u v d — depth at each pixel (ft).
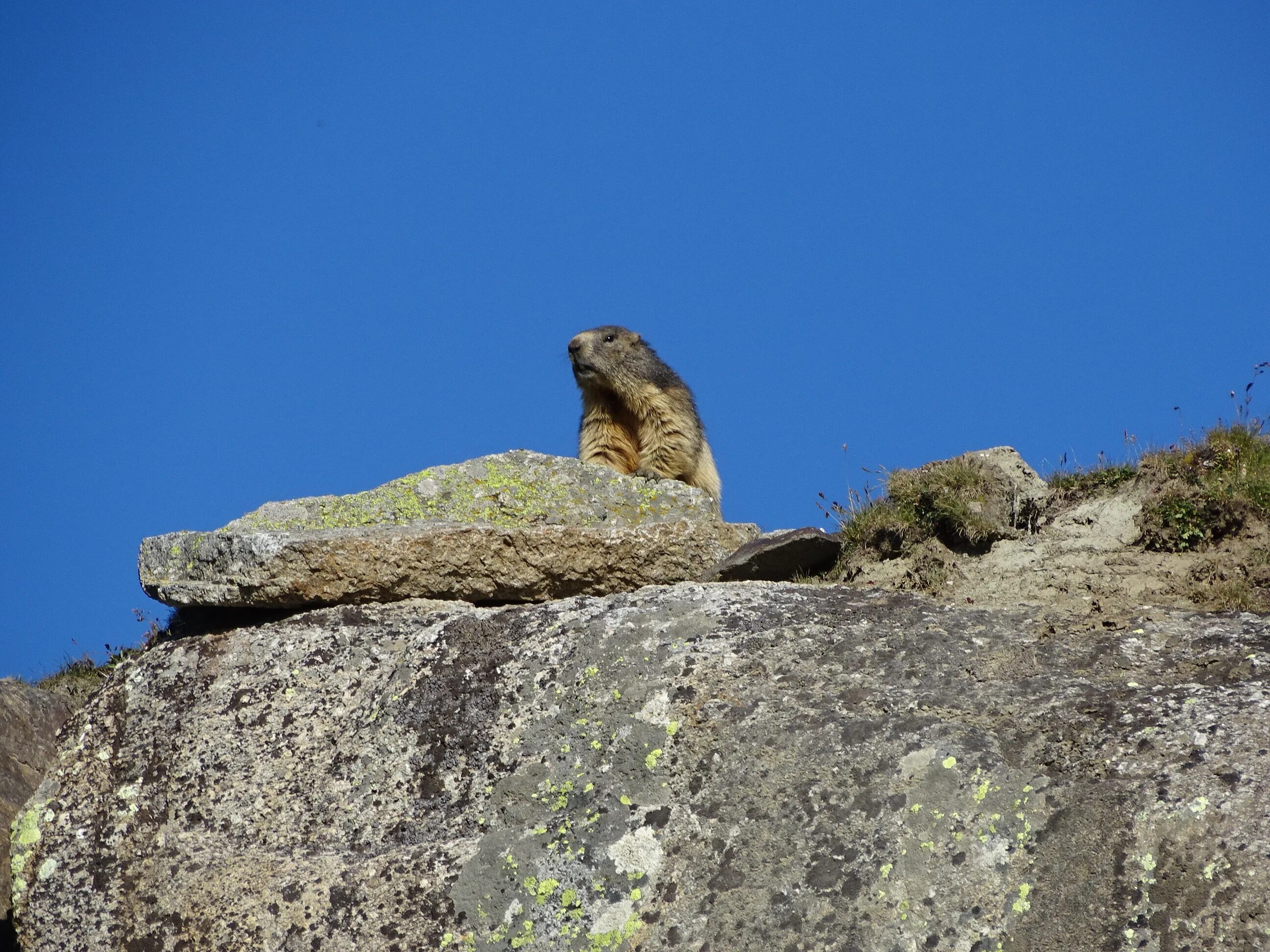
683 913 67.62
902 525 100.22
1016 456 106.01
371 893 74.18
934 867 64.18
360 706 87.51
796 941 63.98
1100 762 65.62
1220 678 70.64
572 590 101.96
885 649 79.10
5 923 87.97
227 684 91.97
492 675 85.20
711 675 79.25
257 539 97.81
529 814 75.66
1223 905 57.06
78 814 87.25
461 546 98.84
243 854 79.87
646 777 74.54
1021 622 80.69
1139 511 97.91
